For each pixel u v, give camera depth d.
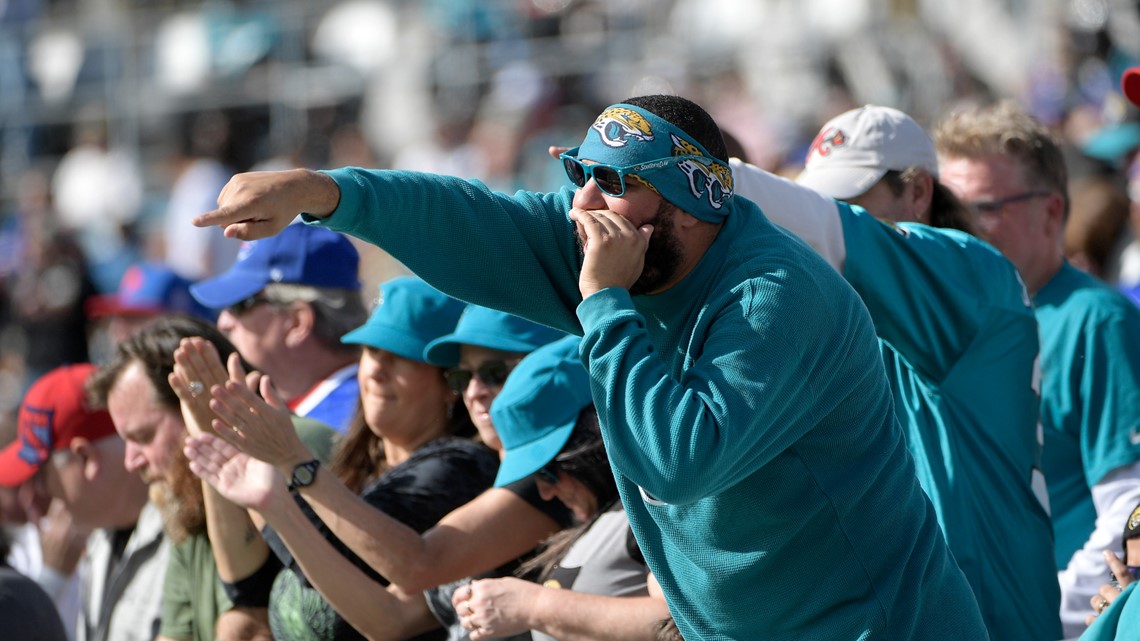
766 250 9.58
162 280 24.69
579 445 12.73
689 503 9.38
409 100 43.28
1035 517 12.53
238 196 9.18
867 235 12.12
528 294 10.49
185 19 46.78
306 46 45.44
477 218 10.23
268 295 17.47
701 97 40.50
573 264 10.53
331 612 13.52
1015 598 12.13
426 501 13.46
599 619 11.69
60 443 17.02
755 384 8.95
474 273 10.28
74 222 44.53
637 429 8.86
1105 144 28.36
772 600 9.88
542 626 11.86
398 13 45.03
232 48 45.53
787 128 38.06
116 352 15.47
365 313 18.06
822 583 9.80
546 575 12.55
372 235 9.85
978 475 12.28
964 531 12.05
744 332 9.11
